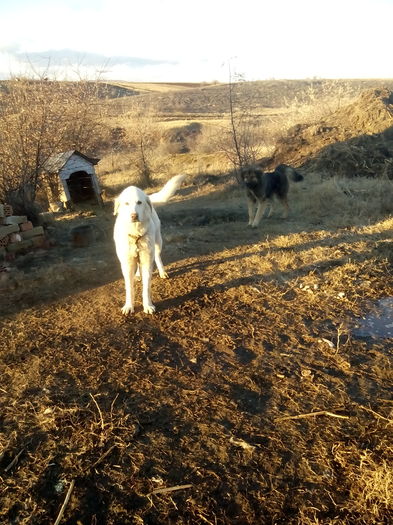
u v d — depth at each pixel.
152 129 29.00
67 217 10.70
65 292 5.41
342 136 15.05
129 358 3.84
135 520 2.29
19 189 8.64
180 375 3.58
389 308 4.76
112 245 7.68
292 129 17.08
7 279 5.83
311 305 4.87
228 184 13.41
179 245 7.31
